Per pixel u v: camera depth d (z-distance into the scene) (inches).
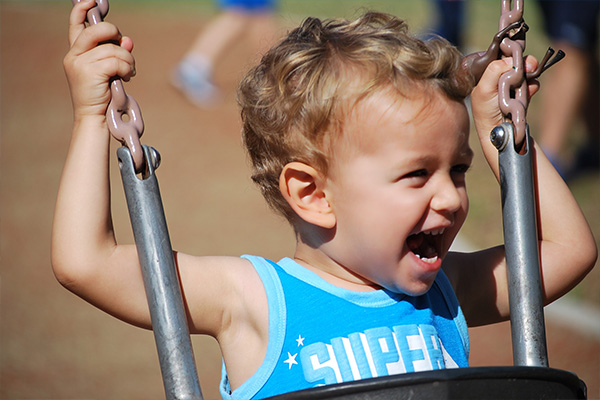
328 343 166.6
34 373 372.5
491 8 1104.2
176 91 764.0
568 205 188.1
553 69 794.8
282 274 174.7
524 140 163.8
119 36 167.2
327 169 168.1
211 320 171.0
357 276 174.1
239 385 169.6
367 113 161.6
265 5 767.1
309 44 176.9
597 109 597.6
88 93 162.2
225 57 901.2
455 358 176.2
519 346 155.2
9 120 717.3
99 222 159.8
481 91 181.2
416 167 160.6
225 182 592.1
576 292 443.8
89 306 445.7
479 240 493.7
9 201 565.6
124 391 361.4
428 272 164.6
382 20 191.8
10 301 441.7
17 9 1082.1
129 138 153.1
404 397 128.3
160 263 146.7
